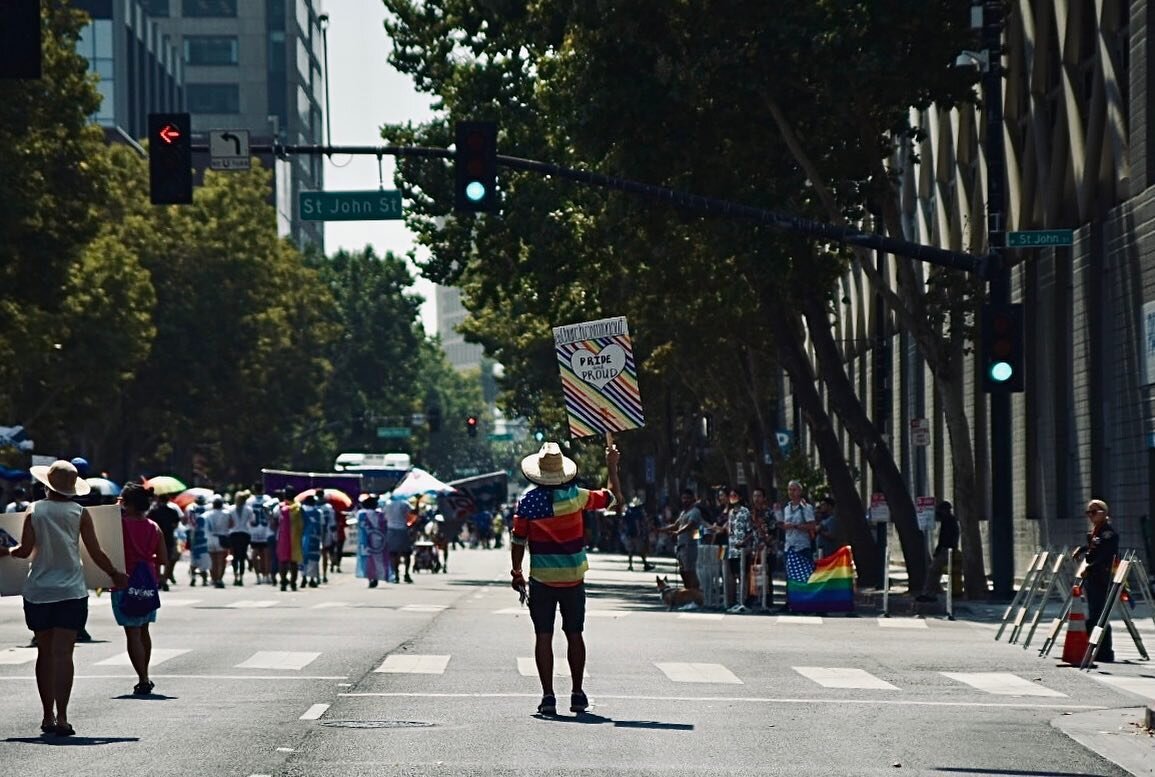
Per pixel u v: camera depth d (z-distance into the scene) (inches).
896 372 3272.6
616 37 1860.2
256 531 2369.6
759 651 1219.9
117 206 4517.7
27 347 3152.1
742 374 3107.8
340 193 1604.3
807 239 1999.3
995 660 1178.0
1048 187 2282.2
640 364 3447.3
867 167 1943.9
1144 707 878.4
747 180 1968.5
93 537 761.6
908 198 3186.5
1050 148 2300.7
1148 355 1935.3
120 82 7490.2
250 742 688.4
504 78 2475.4
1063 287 2276.1
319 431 7130.9
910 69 1824.6
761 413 3038.9
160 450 5236.2
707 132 1920.5
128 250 4156.0
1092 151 2122.3
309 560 2272.4
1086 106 2177.7
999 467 1889.8
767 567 1770.4
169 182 1403.8
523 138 2459.4
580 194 2415.1
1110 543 1205.1
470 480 6269.7
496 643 1240.2
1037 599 1883.6
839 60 1786.4
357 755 650.8
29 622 734.5
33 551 736.3
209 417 4815.5
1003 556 1891.0
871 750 698.8
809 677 1029.8
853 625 1533.0
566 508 805.2
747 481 3444.9
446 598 1963.6
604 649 1212.5
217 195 4852.4
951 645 1306.6
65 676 724.7
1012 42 2417.6
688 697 895.7
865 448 2111.2
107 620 1535.4
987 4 1738.4
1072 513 2245.3
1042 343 2364.7
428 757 647.1
